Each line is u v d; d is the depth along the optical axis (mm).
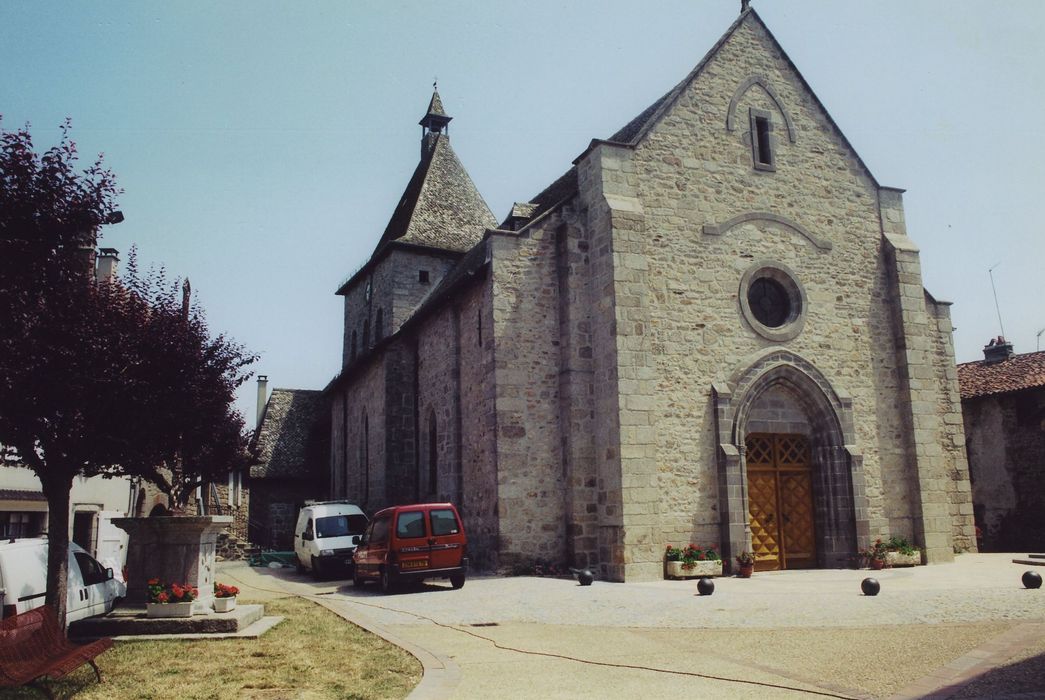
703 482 16594
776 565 17188
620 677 7371
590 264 17625
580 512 16812
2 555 9648
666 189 17703
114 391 9625
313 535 20375
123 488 20172
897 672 7262
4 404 8820
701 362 17172
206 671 8070
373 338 31734
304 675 7828
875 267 19625
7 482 15984
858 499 17453
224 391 12445
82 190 9273
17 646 7156
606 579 15789
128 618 10445
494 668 7859
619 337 16203
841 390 18281
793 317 18453
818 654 8141
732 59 19172
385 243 32156
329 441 36094
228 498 33781
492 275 17719
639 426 15961
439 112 34750
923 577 14844
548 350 17844
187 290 13586
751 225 18406
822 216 19297
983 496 24375
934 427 18828
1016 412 23625
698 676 7328
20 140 8945
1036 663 7316
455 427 19906
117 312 10094
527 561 16891
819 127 19797
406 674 7754
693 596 12695
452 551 15359
